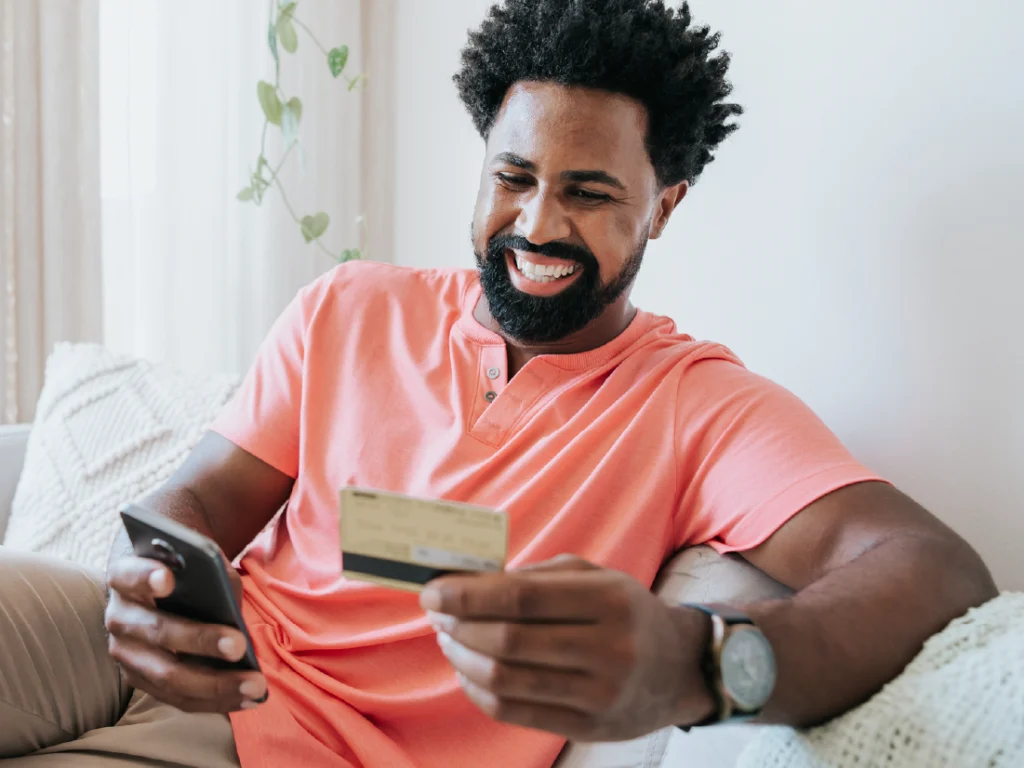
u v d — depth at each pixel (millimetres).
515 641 508
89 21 1527
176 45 1674
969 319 944
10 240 1501
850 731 598
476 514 524
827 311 1076
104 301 1635
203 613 662
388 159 1857
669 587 825
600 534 840
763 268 1146
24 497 1232
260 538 1038
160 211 1690
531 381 911
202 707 694
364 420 941
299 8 1777
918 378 993
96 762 754
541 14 865
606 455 851
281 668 851
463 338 952
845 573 677
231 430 994
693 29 959
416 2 1746
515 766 804
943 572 667
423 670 832
